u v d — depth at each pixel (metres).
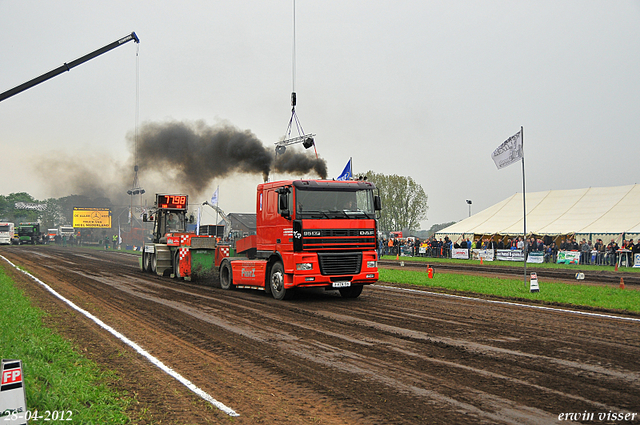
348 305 13.29
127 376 6.60
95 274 22.62
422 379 6.39
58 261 31.77
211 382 6.34
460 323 10.37
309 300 14.41
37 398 5.42
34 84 19.48
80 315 11.27
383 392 5.90
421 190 66.88
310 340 8.75
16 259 32.81
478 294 15.66
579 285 17.59
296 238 13.60
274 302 13.89
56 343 8.05
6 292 13.92
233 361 7.36
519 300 14.26
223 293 16.17
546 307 12.77
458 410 5.29
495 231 39.84
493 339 8.75
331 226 13.96
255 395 5.84
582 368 6.84
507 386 6.07
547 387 6.02
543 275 23.41
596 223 35.38
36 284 17.73
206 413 5.28
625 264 29.61
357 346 8.27
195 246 20.09
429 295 15.68
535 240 34.25
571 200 40.84
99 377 6.49
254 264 15.80
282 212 13.87
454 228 44.31
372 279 14.41
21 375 3.87
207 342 8.62
